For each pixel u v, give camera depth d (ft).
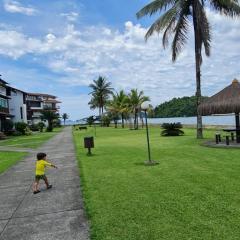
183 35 78.28
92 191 28.91
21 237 19.60
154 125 214.48
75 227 20.53
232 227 18.54
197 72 77.97
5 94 185.57
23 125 174.70
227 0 70.79
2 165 51.52
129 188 29.19
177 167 38.88
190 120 332.19
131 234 18.45
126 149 63.72
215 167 37.73
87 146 56.80
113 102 228.63
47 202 26.76
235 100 60.70
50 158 56.54
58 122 325.01
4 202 27.84
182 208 22.45
